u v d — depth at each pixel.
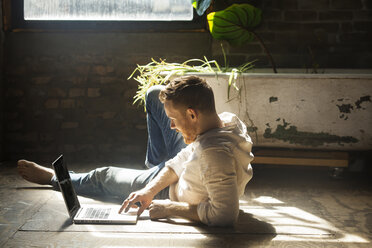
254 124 2.71
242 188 1.74
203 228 1.67
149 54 3.44
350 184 2.62
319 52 3.52
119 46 3.42
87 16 3.41
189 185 1.67
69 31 3.39
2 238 1.57
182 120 1.58
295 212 1.98
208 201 1.65
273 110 2.67
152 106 2.07
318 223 1.82
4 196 2.16
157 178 1.80
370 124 2.65
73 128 3.46
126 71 3.44
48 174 2.27
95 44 3.41
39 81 3.41
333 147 2.72
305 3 3.48
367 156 3.16
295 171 3.01
